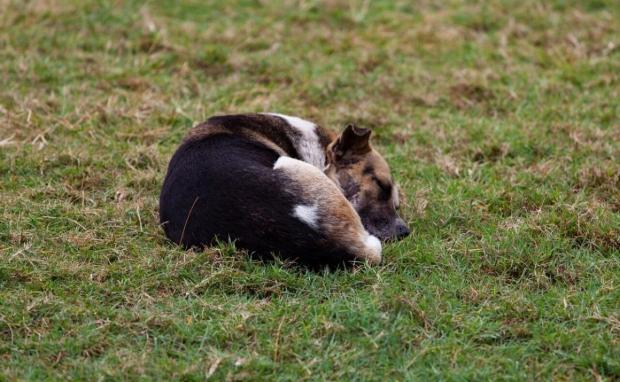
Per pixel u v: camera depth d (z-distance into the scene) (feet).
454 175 41.75
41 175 40.34
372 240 32.01
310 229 30.45
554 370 26.35
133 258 32.78
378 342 27.37
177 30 58.59
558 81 52.39
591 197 39.01
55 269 31.42
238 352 27.02
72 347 26.94
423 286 30.91
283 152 35.45
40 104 46.98
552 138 45.34
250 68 54.13
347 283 30.58
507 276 32.40
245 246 31.07
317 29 60.64
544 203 38.37
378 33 60.03
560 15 62.44
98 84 50.62
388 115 48.55
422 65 55.57
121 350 26.89
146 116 46.88
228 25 60.59
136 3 62.03
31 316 28.45
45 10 58.23
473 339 27.96
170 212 32.83
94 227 35.40
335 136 39.22
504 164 43.14
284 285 30.53
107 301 29.99
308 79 52.90
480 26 61.21
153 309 29.35
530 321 29.12
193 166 32.58
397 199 36.81
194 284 30.78
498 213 38.04
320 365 26.32
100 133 44.98
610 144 44.11
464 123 47.34
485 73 53.26
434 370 26.08
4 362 26.30
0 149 42.32
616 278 31.83
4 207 36.50
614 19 61.72
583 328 28.30
